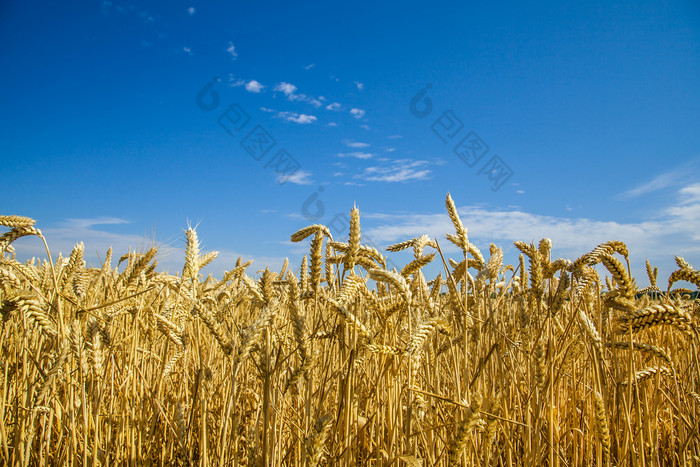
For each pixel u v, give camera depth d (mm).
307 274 799
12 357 905
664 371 745
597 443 707
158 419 874
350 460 642
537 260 732
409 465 598
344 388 671
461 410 714
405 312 737
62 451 782
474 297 864
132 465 743
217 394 887
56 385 779
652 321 619
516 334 927
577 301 784
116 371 843
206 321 641
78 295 903
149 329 887
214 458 754
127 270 931
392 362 688
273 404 694
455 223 740
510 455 731
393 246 814
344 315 596
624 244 693
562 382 900
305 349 650
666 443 919
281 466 716
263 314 637
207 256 1106
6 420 805
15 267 860
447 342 826
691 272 651
